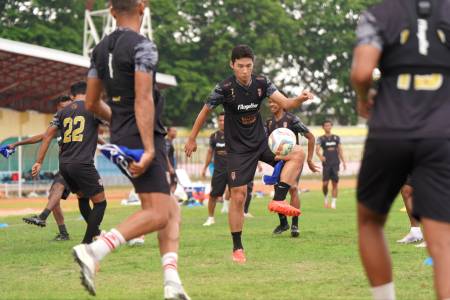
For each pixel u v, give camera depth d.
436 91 7.60
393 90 7.70
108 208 37.47
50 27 85.44
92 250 9.10
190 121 88.31
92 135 18.09
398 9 7.73
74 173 17.84
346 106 102.88
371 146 7.73
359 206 8.20
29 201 49.44
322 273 13.43
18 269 14.59
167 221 9.63
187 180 41.88
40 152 18.95
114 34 9.69
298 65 104.44
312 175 85.50
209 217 26.19
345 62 102.81
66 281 13.01
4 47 48.56
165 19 90.69
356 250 16.72
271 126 20.52
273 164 16.89
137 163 9.10
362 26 7.72
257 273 13.55
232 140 15.65
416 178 7.68
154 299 11.07
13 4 86.69
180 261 15.23
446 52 7.66
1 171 56.09
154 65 9.35
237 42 92.75
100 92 10.15
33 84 59.66
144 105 9.23
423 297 10.95
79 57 54.47
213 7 92.69
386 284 8.30
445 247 7.55
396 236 20.08
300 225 24.06
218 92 15.45
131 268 14.37
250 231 22.20
